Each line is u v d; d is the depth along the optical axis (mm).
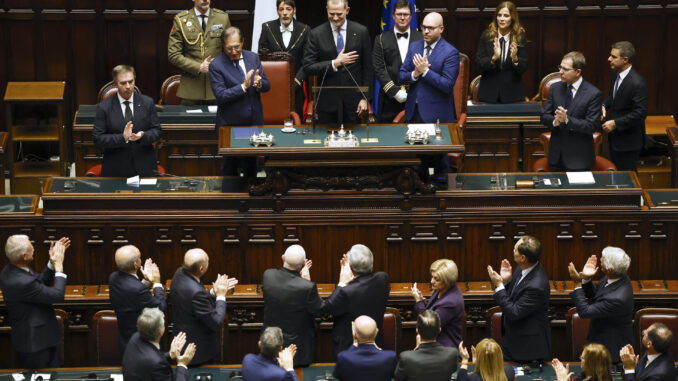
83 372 25375
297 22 37219
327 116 33750
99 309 29234
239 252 30312
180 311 25438
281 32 37000
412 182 29891
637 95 33406
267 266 30422
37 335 25812
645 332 23375
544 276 25391
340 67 34219
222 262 30406
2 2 39969
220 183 30750
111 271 30297
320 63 34375
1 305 28391
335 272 30531
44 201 29719
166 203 29938
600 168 32469
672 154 36031
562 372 23062
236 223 30078
